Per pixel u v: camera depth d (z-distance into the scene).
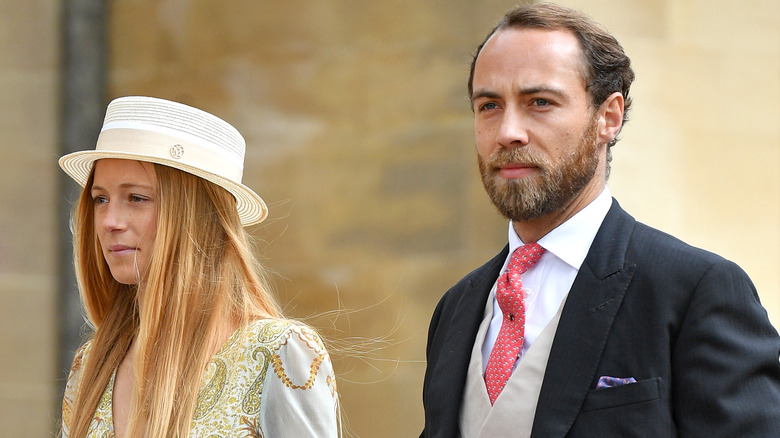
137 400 9.37
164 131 9.77
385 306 19.94
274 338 9.49
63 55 24.36
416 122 19.64
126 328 10.40
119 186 9.75
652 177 15.52
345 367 20.16
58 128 24.41
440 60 19.30
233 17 22.31
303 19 21.30
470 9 18.80
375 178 20.25
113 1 24.19
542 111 9.24
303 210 21.11
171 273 9.62
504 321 9.55
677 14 15.74
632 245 9.27
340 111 20.77
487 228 18.58
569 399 8.80
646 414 8.52
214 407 9.27
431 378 10.24
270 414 9.34
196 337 9.54
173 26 23.22
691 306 8.66
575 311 9.11
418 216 19.58
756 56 15.89
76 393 10.60
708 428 8.38
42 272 24.44
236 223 10.10
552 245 9.49
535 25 9.48
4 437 24.16
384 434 19.69
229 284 9.84
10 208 24.45
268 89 21.77
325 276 20.70
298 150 21.25
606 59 9.58
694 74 15.75
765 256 15.69
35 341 24.30
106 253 9.79
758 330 8.64
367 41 20.41
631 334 8.83
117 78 24.11
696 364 8.52
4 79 24.53
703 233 15.57
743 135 15.81
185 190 9.79
